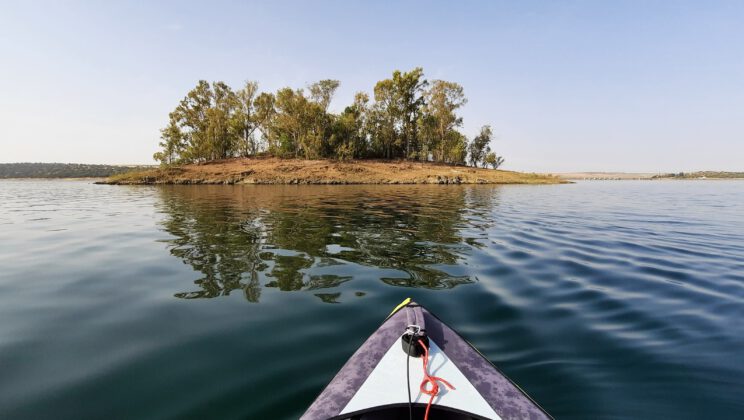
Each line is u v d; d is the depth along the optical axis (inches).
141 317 165.5
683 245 318.0
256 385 113.6
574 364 126.0
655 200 856.3
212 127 1943.9
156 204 668.1
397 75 2038.6
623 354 132.3
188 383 114.9
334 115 2058.3
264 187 1309.1
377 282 213.2
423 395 91.5
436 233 368.8
